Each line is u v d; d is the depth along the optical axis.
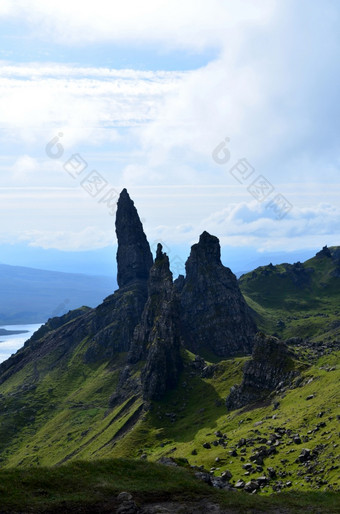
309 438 130.00
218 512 53.00
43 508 51.75
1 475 58.28
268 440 142.12
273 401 194.38
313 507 55.97
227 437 166.75
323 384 176.00
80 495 55.34
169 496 57.31
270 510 54.84
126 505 52.78
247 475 118.56
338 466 102.88
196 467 77.19
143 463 69.06
